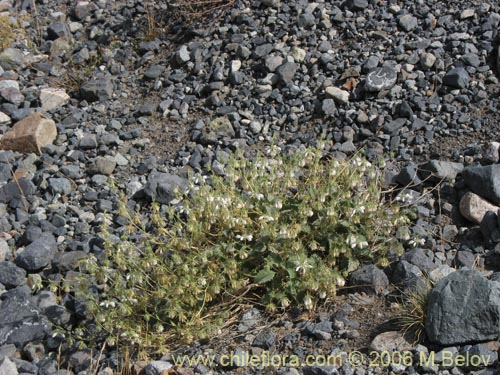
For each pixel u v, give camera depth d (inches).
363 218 53.4
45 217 63.1
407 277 50.8
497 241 53.2
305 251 52.0
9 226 62.3
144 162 67.7
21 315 52.3
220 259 52.1
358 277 51.6
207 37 79.2
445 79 67.6
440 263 53.2
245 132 68.5
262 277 50.4
